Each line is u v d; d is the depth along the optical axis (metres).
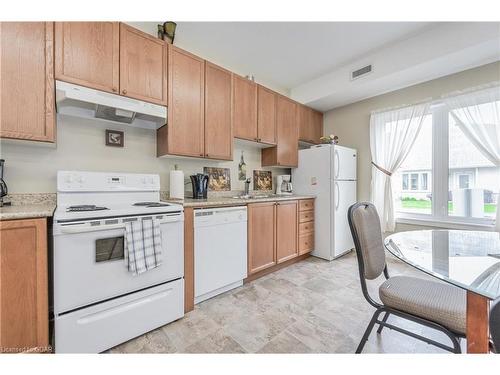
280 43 2.49
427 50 2.29
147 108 1.87
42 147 1.71
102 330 1.34
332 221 3.01
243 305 1.89
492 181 2.37
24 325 1.14
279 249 2.66
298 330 1.56
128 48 1.78
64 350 1.23
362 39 2.43
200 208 1.92
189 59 2.18
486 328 0.80
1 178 1.44
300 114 3.48
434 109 2.75
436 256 1.11
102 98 1.63
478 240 1.39
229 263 2.13
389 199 2.98
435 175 2.74
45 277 1.19
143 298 1.51
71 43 1.53
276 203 2.64
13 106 1.34
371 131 3.19
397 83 2.79
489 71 2.33
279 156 3.16
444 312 0.97
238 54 2.69
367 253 1.19
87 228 1.28
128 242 1.42
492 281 0.85
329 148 3.05
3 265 1.10
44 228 1.19
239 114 2.65
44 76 1.43
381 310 1.17
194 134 2.22
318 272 2.62
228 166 2.97
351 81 2.91
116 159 2.07
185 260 1.80
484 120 2.33
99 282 1.34
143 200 2.00
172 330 1.57
